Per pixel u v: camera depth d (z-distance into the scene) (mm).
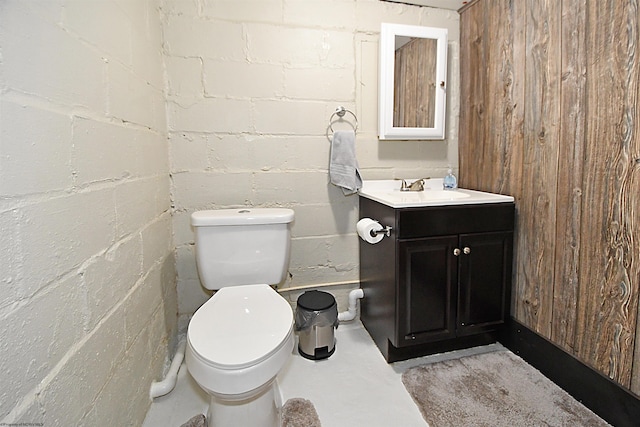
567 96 1389
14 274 642
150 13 1536
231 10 1770
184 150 1803
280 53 1851
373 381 1571
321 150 1977
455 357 1737
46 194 748
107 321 1021
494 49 1802
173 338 1792
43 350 720
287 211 1671
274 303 1366
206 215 1576
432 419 1330
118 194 1131
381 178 2088
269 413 1238
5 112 630
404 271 1578
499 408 1375
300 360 1746
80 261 880
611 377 1277
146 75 1464
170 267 1764
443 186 2150
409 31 1939
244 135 1864
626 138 1174
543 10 1483
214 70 1785
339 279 2111
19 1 673
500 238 1690
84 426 876
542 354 1577
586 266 1350
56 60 800
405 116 2010
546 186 1517
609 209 1247
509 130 1724
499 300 1730
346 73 1952
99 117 1014
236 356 1037
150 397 1398
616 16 1181
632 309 1193
